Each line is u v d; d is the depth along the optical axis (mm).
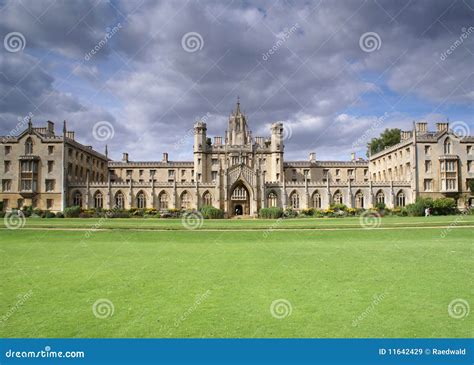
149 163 102250
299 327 10648
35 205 76812
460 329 10383
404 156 84000
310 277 16141
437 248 24703
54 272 17625
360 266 18516
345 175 105375
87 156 90562
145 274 17078
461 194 78312
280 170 95812
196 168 94500
